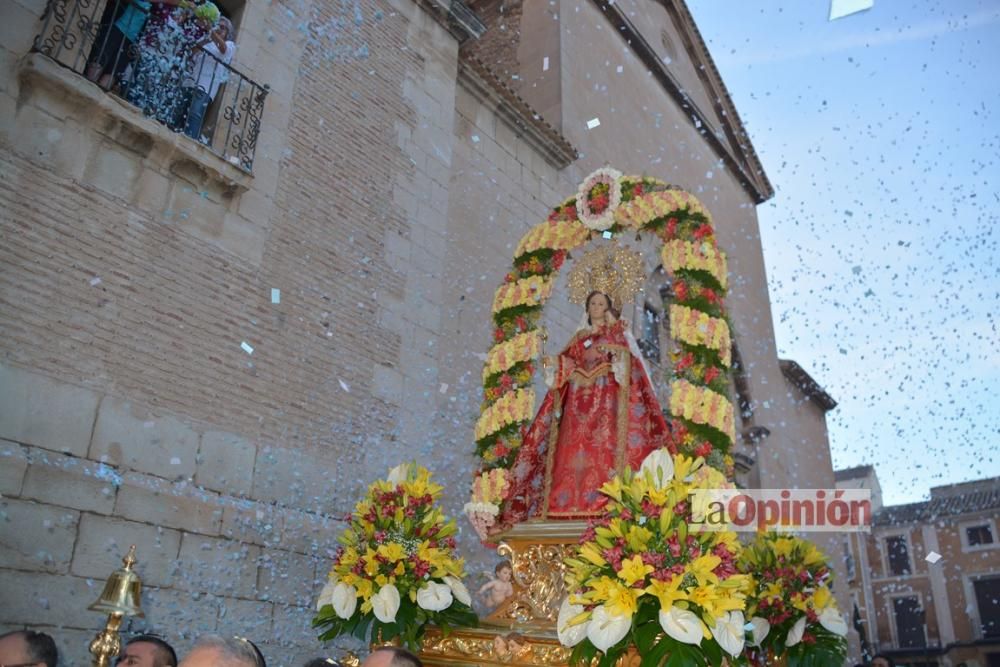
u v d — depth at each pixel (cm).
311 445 712
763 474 1567
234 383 664
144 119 629
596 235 636
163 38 681
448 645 460
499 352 621
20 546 501
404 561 484
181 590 576
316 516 691
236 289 688
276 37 804
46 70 575
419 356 859
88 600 523
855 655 1642
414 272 890
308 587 662
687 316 536
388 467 779
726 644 363
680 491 399
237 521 627
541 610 468
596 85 1424
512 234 1094
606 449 523
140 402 593
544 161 1215
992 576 2627
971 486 2912
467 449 890
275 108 779
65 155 591
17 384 527
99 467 555
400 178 912
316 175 802
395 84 948
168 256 641
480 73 1095
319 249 781
